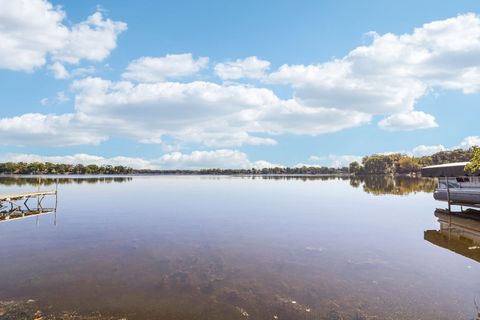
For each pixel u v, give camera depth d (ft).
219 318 33.99
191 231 80.33
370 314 34.96
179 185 326.85
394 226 86.99
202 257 56.85
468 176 95.71
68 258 55.72
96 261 54.03
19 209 110.63
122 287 42.34
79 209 123.75
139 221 95.50
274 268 50.78
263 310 35.96
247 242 68.39
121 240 70.13
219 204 142.92
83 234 76.59
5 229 82.84
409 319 33.83
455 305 37.04
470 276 46.73
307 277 46.57
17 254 58.13
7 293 39.91
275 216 105.70
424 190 226.17
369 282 44.45
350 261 54.49
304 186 302.86
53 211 116.37
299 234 76.54
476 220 91.86
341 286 42.98
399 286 42.83
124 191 227.61
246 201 156.04
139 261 54.29
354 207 130.11
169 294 40.24
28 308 35.83
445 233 77.41
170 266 51.60
